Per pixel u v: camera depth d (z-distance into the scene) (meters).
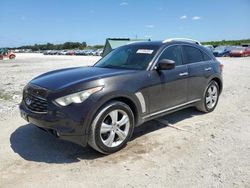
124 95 4.25
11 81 13.09
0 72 18.11
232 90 9.59
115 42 16.75
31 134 5.10
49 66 23.20
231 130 5.26
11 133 5.17
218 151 4.30
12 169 3.78
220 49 38.88
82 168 3.80
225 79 12.59
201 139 4.80
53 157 4.15
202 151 4.30
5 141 4.77
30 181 3.48
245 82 11.53
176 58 5.41
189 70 5.56
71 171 3.72
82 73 4.57
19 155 4.21
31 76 15.17
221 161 3.96
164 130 5.28
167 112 5.16
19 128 5.45
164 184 3.39
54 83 4.21
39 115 4.02
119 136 4.29
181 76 5.33
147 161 3.99
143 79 4.59
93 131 3.94
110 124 4.18
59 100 3.89
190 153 4.24
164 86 4.96
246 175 3.57
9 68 21.88
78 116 3.83
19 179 3.53
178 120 5.91
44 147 4.51
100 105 3.96
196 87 5.82
